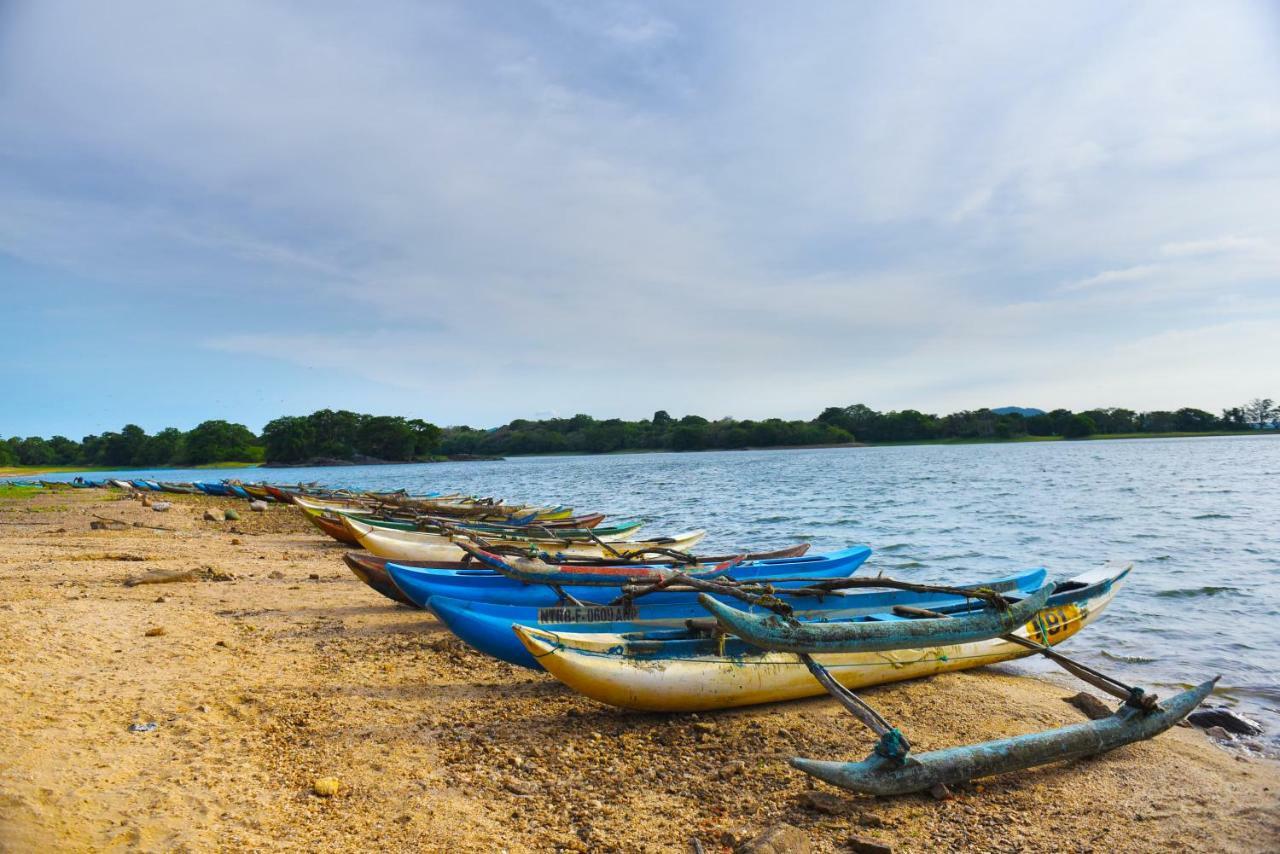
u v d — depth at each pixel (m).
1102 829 4.91
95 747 5.20
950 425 171.25
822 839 4.70
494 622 7.19
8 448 145.38
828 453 139.75
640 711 6.72
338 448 139.75
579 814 4.97
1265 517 24.36
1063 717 6.90
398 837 4.56
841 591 8.78
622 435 186.00
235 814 4.57
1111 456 82.69
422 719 6.57
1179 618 11.19
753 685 6.80
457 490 52.09
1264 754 6.35
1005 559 17.36
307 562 15.45
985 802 5.25
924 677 7.93
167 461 147.50
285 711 6.53
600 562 10.97
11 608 8.69
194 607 10.30
